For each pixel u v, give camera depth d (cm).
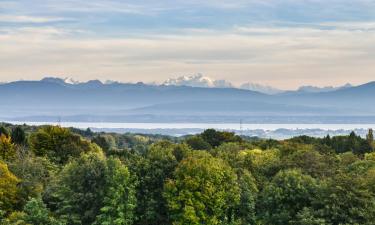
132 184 7031
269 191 7325
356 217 6875
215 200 6981
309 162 8688
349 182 7125
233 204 7175
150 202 7106
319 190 7225
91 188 7112
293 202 7281
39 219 6569
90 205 7038
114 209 6856
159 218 7181
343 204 6950
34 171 8075
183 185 7038
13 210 7238
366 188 7269
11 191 7306
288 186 7306
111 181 6975
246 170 7931
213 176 7125
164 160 7588
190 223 6850
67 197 7031
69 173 7244
